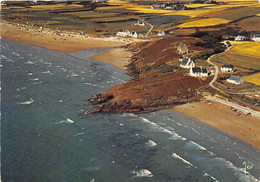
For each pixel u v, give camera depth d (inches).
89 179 2503.7
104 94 4323.3
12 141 3002.0
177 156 2829.7
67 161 2731.3
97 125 3427.7
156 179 2524.6
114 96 4229.8
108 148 2962.6
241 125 3447.3
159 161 2768.2
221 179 2514.8
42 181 2454.5
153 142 3070.9
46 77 5103.3
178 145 3024.1
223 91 4360.2
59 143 3016.7
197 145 3019.2
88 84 4849.9
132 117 3654.0
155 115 3713.1
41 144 2982.3
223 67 5098.4
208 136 3203.7
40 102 3983.8
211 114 3735.2
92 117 3631.9
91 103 4055.1
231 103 4003.4
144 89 4434.1
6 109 3705.7
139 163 2733.8
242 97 4153.5
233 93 4288.9
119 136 3191.4
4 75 5044.3
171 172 2613.2
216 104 4008.4
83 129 3314.5
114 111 3821.4
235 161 2763.3
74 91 4490.7
